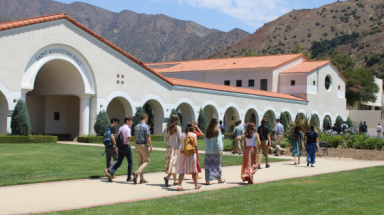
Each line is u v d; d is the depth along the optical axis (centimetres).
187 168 1082
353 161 2028
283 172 1513
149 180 1232
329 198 962
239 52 17175
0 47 2211
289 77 5019
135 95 3058
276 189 1085
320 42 15500
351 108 6719
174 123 1170
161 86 3266
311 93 5025
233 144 2406
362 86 6494
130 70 3027
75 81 2769
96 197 941
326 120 5434
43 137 2420
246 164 1223
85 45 2705
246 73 5084
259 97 4241
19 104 2300
